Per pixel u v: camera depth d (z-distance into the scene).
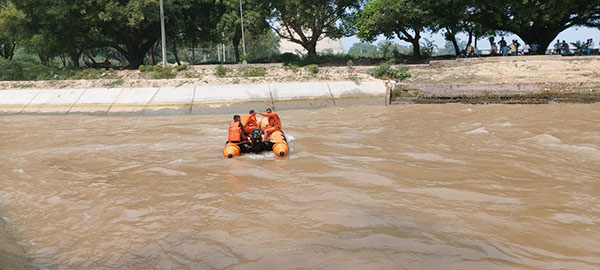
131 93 22.97
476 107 20.11
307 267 4.26
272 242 4.91
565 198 6.30
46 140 13.42
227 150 9.76
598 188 6.80
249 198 6.61
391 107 21.36
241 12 38.88
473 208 5.91
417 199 6.35
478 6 31.97
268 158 9.54
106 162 9.70
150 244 5.02
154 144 12.13
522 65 26.44
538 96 21.25
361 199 6.39
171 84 24.09
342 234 5.07
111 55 73.69
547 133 12.11
